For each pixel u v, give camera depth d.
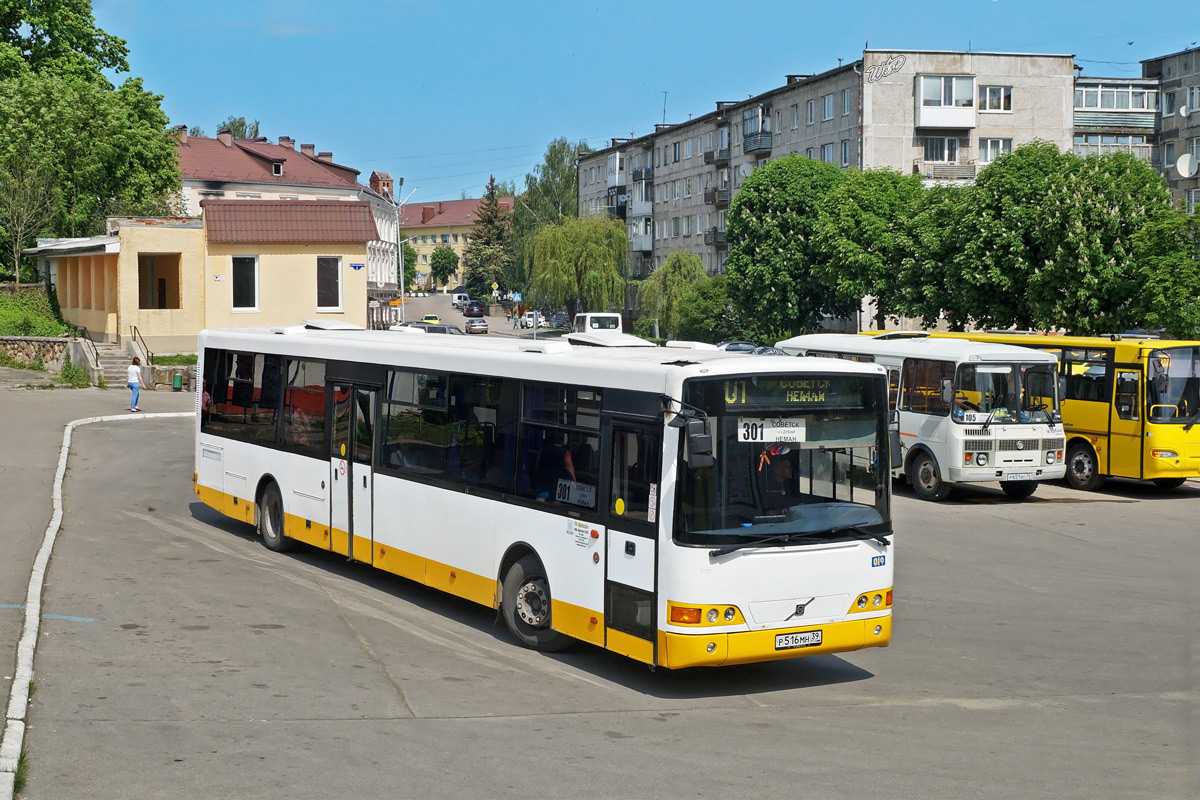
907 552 16.88
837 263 53.75
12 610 11.12
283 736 7.94
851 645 9.70
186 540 15.88
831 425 9.76
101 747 7.52
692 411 9.10
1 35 54.91
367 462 13.32
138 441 27.02
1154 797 7.14
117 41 60.62
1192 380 23.44
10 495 18.73
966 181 67.00
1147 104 80.25
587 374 10.21
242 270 44.06
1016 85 67.38
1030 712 9.16
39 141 50.31
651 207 100.94
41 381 39.97
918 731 8.60
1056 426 22.66
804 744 8.20
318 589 13.09
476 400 11.62
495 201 144.25
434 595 13.15
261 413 15.65
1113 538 18.48
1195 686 10.00
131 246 42.12
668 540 9.19
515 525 10.94
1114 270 39.25
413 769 7.38
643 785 7.22
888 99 66.75
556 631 10.52
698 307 73.56
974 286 42.75
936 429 22.62
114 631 10.69
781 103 77.44
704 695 9.57
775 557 9.34
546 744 8.03
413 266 169.38
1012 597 13.85
